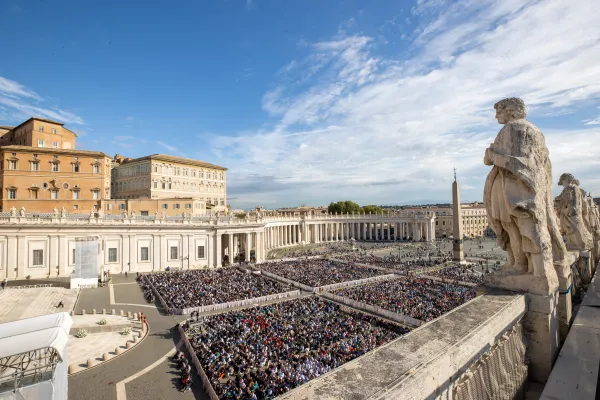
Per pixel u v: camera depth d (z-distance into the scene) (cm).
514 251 863
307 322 3559
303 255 9081
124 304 4291
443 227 16138
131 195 10269
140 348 2973
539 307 785
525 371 747
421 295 4472
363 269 6662
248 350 2758
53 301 4153
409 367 457
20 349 1277
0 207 6975
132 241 6481
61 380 1428
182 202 8594
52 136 8356
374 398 381
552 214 934
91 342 3062
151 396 2223
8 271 5453
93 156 7819
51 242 5778
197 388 2323
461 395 521
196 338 3073
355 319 3775
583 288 1336
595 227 1811
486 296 795
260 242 8138
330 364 2555
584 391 552
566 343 731
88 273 5119
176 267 6875
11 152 7031
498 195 848
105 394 2238
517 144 789
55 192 7425
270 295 4634
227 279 5578
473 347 562
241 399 2086
